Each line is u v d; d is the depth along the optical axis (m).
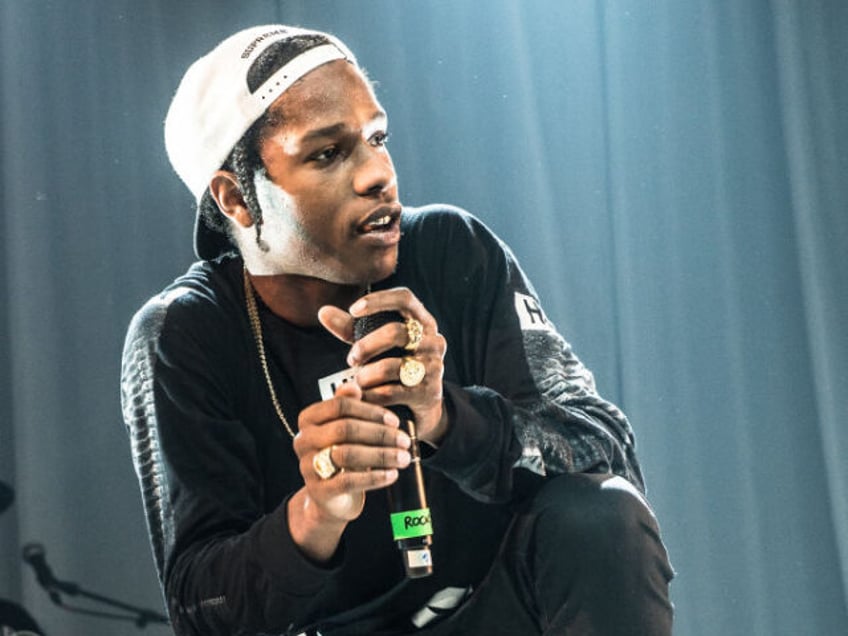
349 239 3.75
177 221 9.41
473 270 4.05
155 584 9.20
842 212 9.35
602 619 3.45
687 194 9.48
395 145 9.41
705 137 9.52
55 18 9.39
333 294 3.91
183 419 3.88
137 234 9.38
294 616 3.54
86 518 9.16
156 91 9.40
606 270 9.50
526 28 9.53
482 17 9.47
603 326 9.48
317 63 3.75
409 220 4.13
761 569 9.34
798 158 9.35
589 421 3.78
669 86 9.53
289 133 3.71
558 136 9.52
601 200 9.52
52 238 9.29
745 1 9.55
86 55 9.40
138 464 3.96
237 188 3.83
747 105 9.52
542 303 9.43
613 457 3.79
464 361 4.03
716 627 9.29
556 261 9.45
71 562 9.11
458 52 9.47
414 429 3.34
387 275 3.82
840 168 9.37
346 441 3.20
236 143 3.77
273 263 3.88
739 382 9.41
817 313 9.27
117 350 9.30
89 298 9.30
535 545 3.58
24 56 9.35
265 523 3.50
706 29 9.54
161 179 9.42
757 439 9.41
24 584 9.05
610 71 9.52
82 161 9.37
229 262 4.12
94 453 9.22
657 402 9.40
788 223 9.48
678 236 9.48
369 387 3.27
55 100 9.36
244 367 3.97
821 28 9.42
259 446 3.96
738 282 9.46
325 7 9.41
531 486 3.78
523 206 9.43
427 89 9.45
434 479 3.86
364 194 3.72
